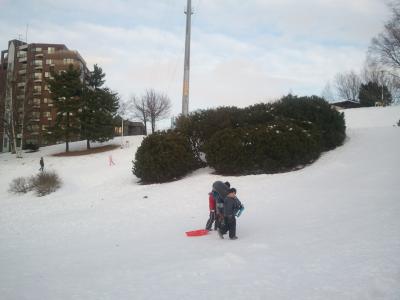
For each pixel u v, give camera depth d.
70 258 8.07
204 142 21.28
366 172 15.84
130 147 37.84
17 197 22.98
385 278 5.04
